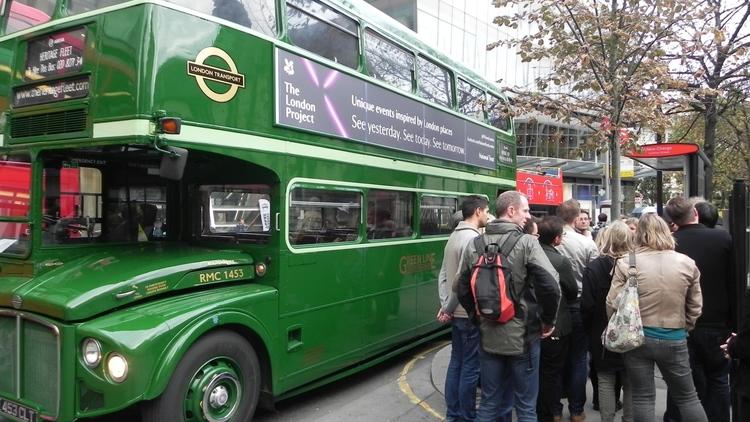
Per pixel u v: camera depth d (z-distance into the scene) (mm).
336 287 5711
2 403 4270
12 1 5199
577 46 8008
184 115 4168
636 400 3855
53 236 4707
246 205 5238
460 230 4875
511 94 10578
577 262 5113
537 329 3795
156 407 3908
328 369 5602
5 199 4793
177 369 3992
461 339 4730
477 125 9180
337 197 5812
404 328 6992
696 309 3742
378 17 6738
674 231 4785
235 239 5285
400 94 6930
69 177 4859
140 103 3934
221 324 4336
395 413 5395
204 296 4469
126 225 5340
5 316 4270
